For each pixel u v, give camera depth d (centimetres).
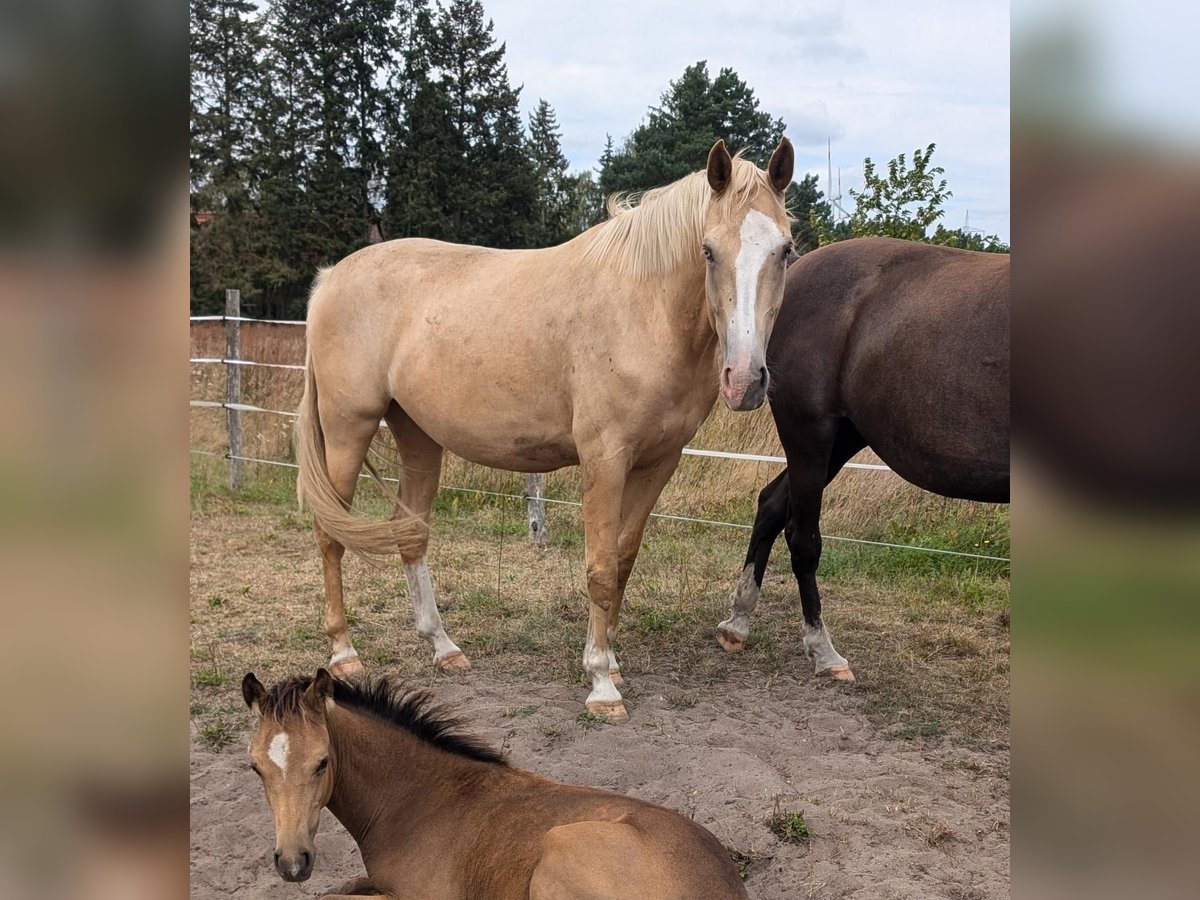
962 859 294
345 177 3091
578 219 4003
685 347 385
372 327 461
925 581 597
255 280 2988
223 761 364
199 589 579
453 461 808
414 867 255
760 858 296
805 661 475
